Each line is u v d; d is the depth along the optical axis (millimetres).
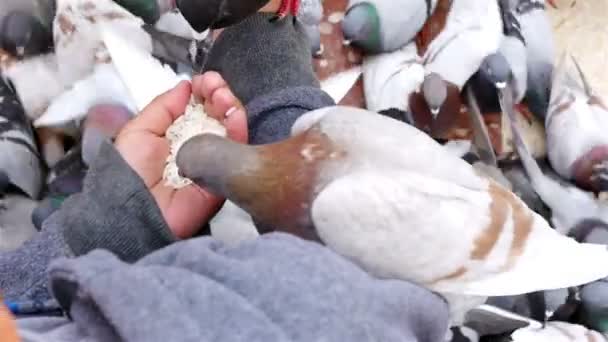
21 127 929
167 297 455
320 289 479
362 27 1013
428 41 1093
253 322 450
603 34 1177
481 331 796
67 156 930
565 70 1059
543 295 872
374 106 1024
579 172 984
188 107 770
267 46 864
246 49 865
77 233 619
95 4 958
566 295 891
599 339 857
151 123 759
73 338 501
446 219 610
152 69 938
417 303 531
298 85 851
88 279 476
